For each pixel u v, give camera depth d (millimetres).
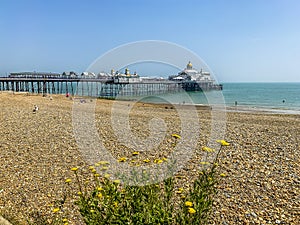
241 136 12812
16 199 6016
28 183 6934
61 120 17094
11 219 4902
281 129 15047
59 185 6770
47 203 5777
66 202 5777
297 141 11625
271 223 4809
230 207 5367
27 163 8570
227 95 64625
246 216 5035
